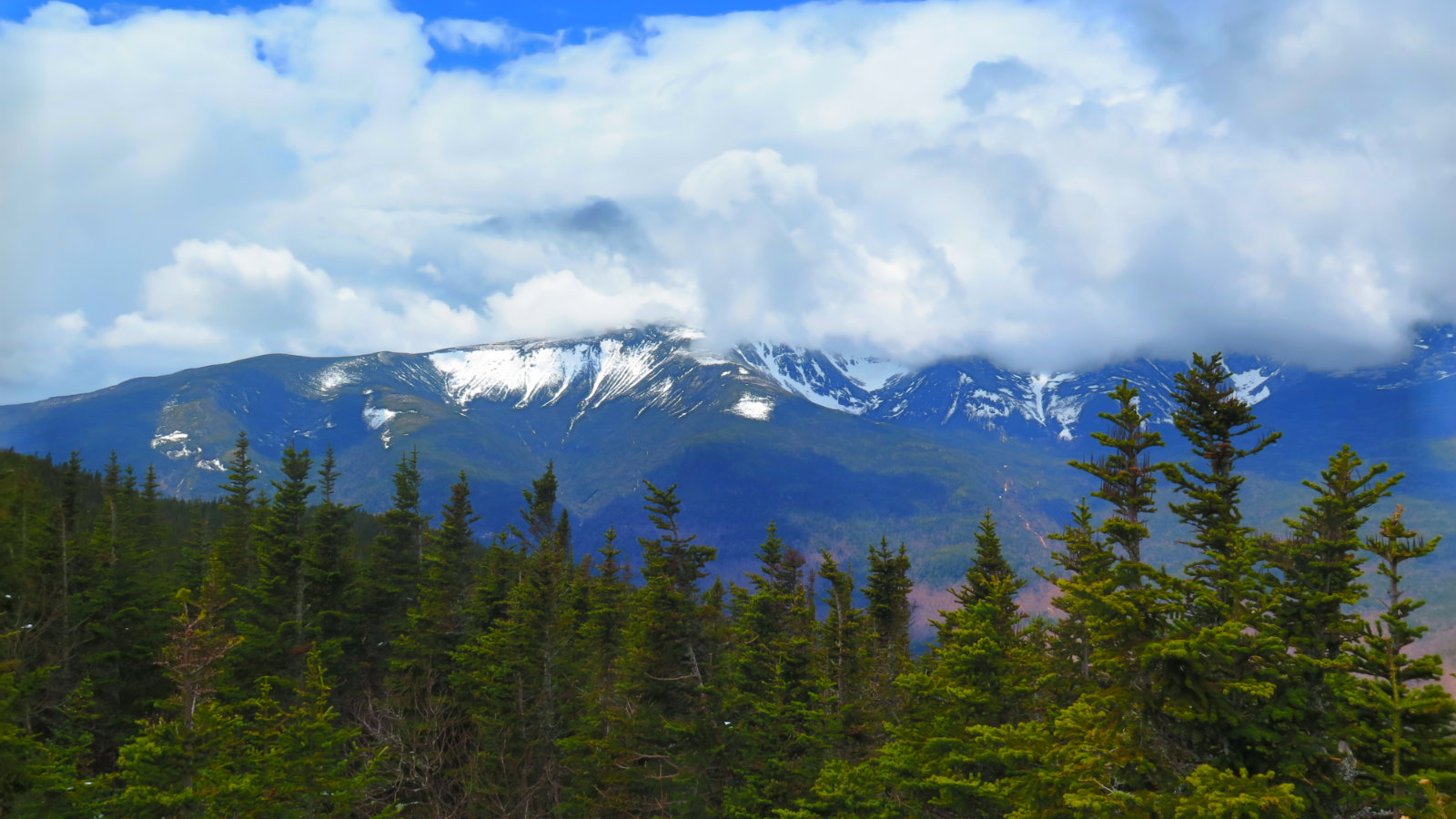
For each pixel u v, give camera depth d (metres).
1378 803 14.89
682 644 34.50
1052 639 26.44
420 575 57.03
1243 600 16.95
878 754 24.67
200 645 25.81
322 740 26.75
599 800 34.62
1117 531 16.64
